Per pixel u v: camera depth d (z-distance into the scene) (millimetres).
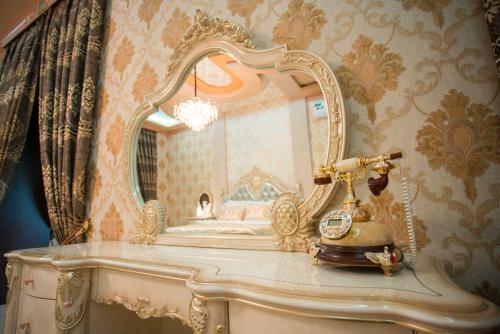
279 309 477
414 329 392
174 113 1271
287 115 974
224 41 1092
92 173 1555
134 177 1342
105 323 1044
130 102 1457
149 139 1329
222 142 1126
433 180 711
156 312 773
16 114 1798
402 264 618
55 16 1854
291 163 953
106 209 1453
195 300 596
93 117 1591
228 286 558
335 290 473
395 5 806
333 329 440
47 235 2441
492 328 337
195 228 1141
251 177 1044
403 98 768
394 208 754
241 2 1122
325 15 922
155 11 1436
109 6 1689
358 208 633
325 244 625
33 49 1900
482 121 665
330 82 845
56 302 940
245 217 1025
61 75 1670
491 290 623
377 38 822
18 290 1186
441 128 711
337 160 811
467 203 667
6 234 2180
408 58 771
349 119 840
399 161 759
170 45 1346
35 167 2377
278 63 949
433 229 699
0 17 2246
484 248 639
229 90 1118
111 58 1604
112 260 895
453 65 710
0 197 1715
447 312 367
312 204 848
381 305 409
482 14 687
